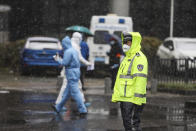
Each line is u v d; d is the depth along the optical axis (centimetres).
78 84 2798
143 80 1966
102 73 5956
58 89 3991
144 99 1991
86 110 2803
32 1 8781
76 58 2773
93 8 8881
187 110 3047
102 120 2598
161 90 4191
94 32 5953
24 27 8738
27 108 3008
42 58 5566
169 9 8850
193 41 6475
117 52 4147
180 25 8894
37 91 4025
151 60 4688
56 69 5606
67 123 2484
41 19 8806
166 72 4269
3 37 8312
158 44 7338
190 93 3947
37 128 2322
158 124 2491
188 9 8869
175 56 6159
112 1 6706
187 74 4116
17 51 6562
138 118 2034
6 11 8475
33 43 5700
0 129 2278
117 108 3109
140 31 8875
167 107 3188
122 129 2330
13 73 6222
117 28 5962
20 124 2422
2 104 3173
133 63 2002
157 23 8856
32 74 5956
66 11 8831
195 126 2442
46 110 2942
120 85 2012
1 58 6731
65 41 2783
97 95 3831
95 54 5925
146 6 8838
